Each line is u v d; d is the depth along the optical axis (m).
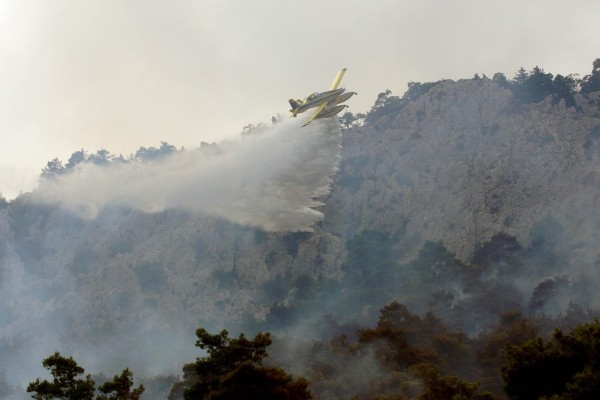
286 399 53.38
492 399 55.84
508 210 160.25
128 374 62.62
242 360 59.88
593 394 50.19
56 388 61.12
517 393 55.66
